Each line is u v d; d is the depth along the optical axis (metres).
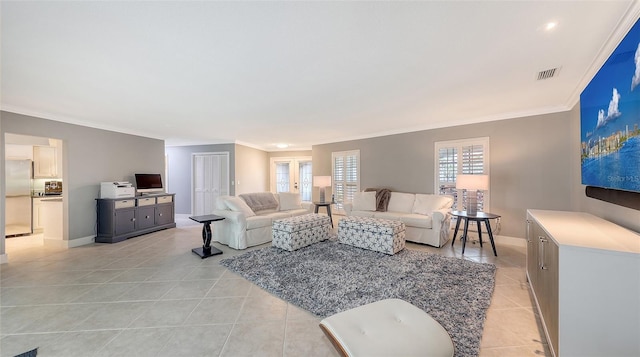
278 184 8.53
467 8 1.50
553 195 3.69
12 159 5.20
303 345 1.75
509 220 4.09
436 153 4.86
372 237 3.81
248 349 1.71
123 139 5.18
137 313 2.15
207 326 1.97
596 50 2.00
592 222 2.14
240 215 4.04
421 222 4.20
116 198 4.56
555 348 1.57
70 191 4.24
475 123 4.38
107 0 1.40
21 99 3.18
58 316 2.11
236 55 2.06
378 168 5.78
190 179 7.47
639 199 1.56
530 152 3.87
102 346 1.74
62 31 1.70
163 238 4.80
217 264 3.35
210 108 3.63
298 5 1.45
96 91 2.89
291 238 3.83
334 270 3.04
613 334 1.38
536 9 1.52
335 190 6.70
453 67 2.31
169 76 2.47
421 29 1.71
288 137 6.39
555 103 3.47
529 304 2.27
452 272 2.96
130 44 1.88
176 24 1.63
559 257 1.48
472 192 3.89
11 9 1.46
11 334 1.87
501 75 2.50
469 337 1.80
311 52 2.02
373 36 1.80
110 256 3.71
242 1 1.42
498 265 3.23
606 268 1.39
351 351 1.25
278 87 2.79
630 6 1.48
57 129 4.07
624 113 1.64
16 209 5.21
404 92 2.99
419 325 1.46
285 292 2.50
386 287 2.58
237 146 7.10
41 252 3.92
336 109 3.72
